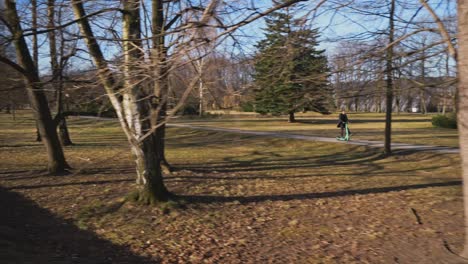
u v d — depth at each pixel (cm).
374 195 1191
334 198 1158
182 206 1006
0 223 864
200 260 712
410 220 928
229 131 3431
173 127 3925
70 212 972
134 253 740
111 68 501
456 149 2041
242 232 861
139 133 884
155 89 469
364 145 2309
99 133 3678
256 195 1187
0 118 6147
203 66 434
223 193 1198
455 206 1049
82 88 580
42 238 797
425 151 1998
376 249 753
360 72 538
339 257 720
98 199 1077
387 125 2005
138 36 805
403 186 1327
